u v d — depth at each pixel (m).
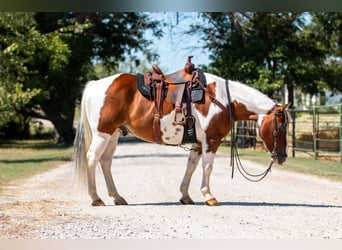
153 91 9.88
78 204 10.26
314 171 17.05
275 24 31.94
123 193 12.11
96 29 37.34
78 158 10.18
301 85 33.41
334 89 34.41
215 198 10.32
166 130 9.91
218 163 20.42
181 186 10.40
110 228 7.84
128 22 38.31
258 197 11.44
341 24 32.06
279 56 30.53
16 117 23.77
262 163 20.23
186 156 24.42
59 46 30.98
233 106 10.26
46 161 21.36
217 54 32.53
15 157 23.64
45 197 11.19
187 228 7.89
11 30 23.53
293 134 24.28
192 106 9.90
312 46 33.59
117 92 10.05
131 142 39.38
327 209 9.68
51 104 36.22
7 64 22.45
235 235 7.42
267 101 10.30
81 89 36.81
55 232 7.55
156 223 8.27
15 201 10.51
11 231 7.59
